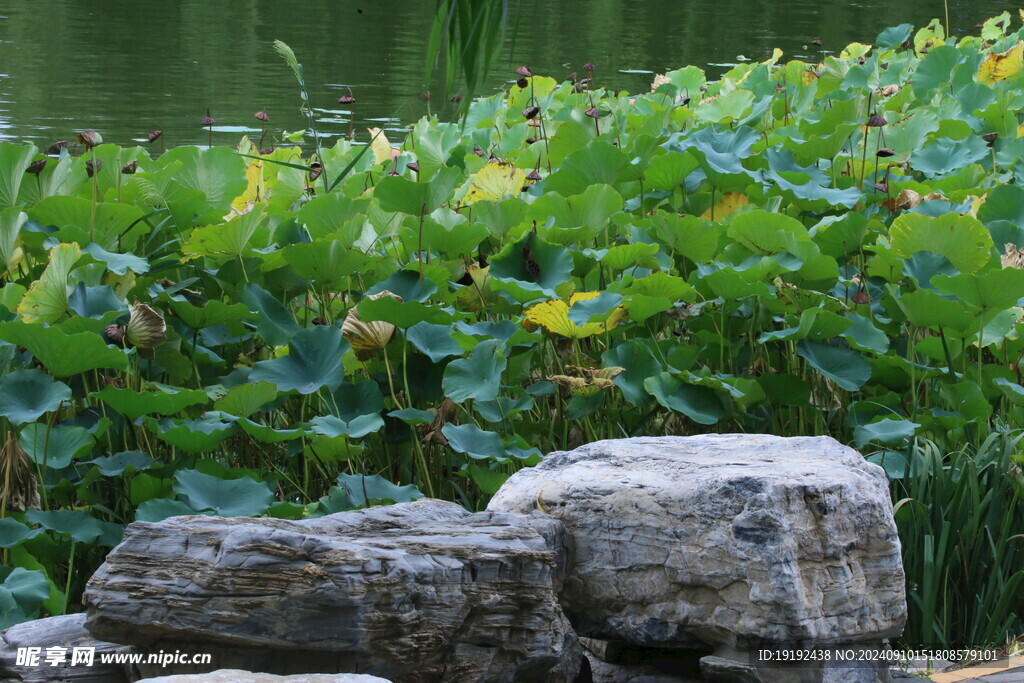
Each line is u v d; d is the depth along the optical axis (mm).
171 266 5340
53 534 4266
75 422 4699
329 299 5508
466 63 2242
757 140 7039
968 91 8797
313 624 2773
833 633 3096
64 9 24750
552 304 4652
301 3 27281
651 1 28422
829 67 10062
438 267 5184
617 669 3670
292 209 7023
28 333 4090
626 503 3318
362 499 4289
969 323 4797
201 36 21438
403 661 2852
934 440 4859
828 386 5363
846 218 5547
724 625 3143
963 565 4152
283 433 4301
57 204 5203
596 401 4859
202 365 5281
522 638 3084
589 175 6102
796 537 3082
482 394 4551
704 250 5496
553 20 23797
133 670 2979
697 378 4785
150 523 2994
